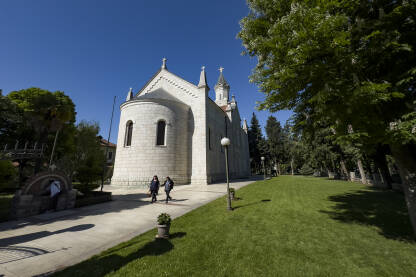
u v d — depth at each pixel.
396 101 4.48
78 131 17.78
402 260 3.95
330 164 29.72
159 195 13.50
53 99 18.20
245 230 5.80
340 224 6.29
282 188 15.54
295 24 4.61
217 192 14.05
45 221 7.41
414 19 4.10
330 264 3.83
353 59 4.45
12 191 18.83
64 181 9.73
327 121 6.01
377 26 4.29
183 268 3.71
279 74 4.88
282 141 53.84
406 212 7.58
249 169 42.81
